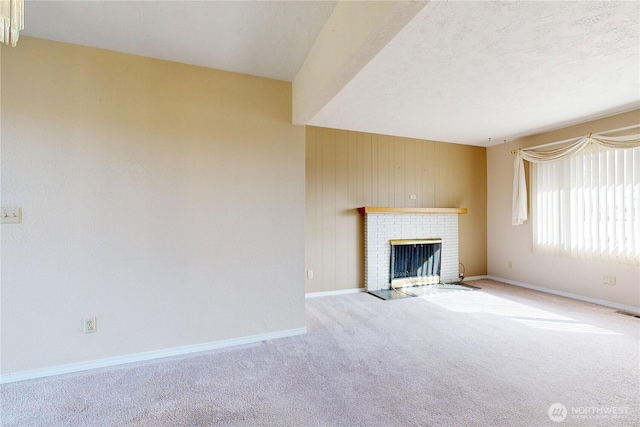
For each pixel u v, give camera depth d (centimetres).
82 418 169
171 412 174
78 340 220
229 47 227
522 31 201
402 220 480
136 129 235
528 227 478
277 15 191
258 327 273
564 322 321
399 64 246
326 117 388
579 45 218
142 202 236
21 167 207
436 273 503
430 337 282
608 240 372
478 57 236
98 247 225
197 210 252
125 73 233
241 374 216
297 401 185
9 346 205
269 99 278
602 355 245
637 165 347
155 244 240
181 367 225
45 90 213
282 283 282
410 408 178
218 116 260
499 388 199
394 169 484
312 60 230
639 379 210
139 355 235
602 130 381
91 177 223
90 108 223
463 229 532
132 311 233
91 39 215
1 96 204
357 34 160
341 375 215
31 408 177
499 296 426
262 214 275
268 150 278
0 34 122
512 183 505
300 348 258
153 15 189
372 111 363
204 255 255
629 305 360
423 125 421
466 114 372
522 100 324
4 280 204
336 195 447
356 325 313
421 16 185
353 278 456
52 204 214
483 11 181
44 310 212
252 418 169
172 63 246
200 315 254
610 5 175
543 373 218
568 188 415
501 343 269
